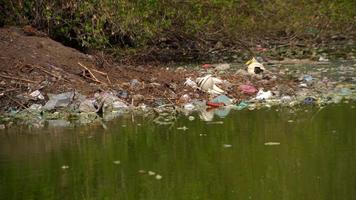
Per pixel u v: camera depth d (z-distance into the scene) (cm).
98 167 1470
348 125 1791
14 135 1812
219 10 3381
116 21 2847
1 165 1503
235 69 2764
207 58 3175
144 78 2394
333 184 1302
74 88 2195
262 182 1326
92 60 2495
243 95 2245
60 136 1783
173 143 1661
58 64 2362
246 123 1861
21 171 1453
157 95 2203
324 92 2298
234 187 1305
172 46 3238
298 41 3578
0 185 1355
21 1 2809
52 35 2848
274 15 3731
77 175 1413
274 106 2102
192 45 3262
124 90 2217
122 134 1775
